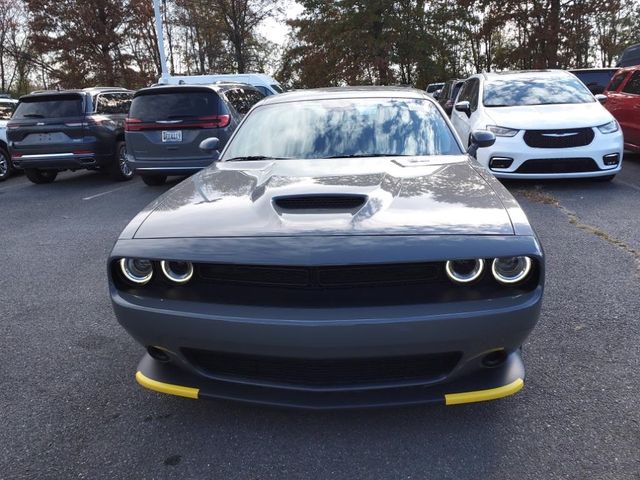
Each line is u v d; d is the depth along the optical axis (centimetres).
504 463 214
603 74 1368
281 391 220
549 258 454
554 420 240
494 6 2922
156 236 226
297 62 3366
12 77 3662
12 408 266
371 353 201
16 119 961
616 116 980
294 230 214
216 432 241
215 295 215
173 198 269
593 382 269
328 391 212
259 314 203
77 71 2802
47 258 530
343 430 239
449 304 202
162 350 225
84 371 301
